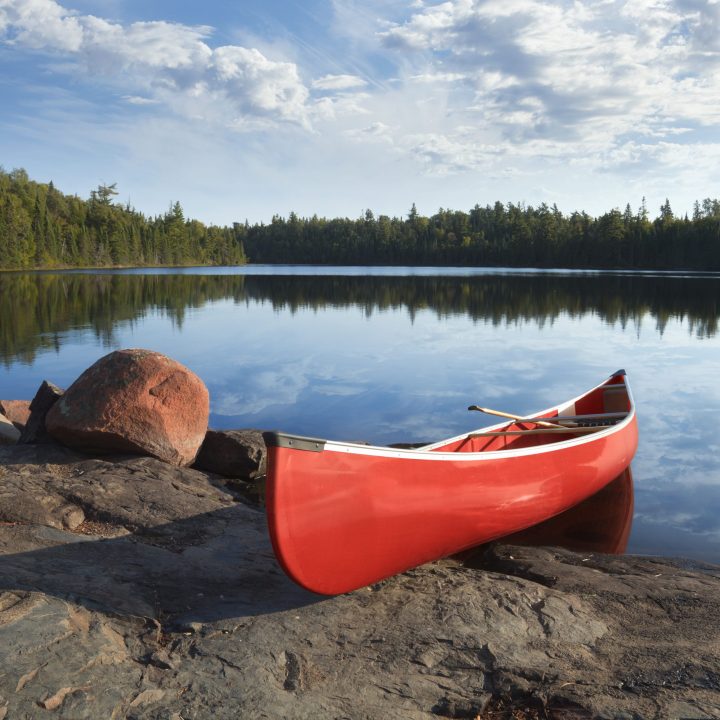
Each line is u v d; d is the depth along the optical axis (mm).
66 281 56094
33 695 2896
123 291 42531
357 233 160500
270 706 2969
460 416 10820
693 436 9742
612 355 17141
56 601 3672
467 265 138125
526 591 4258
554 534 6184
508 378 14102
